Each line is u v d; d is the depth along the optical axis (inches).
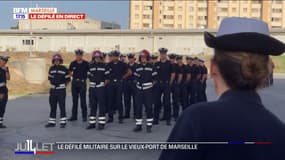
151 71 361.1
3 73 383.6
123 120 436.5
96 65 373.4
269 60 55.2
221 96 55.1
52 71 383.9
